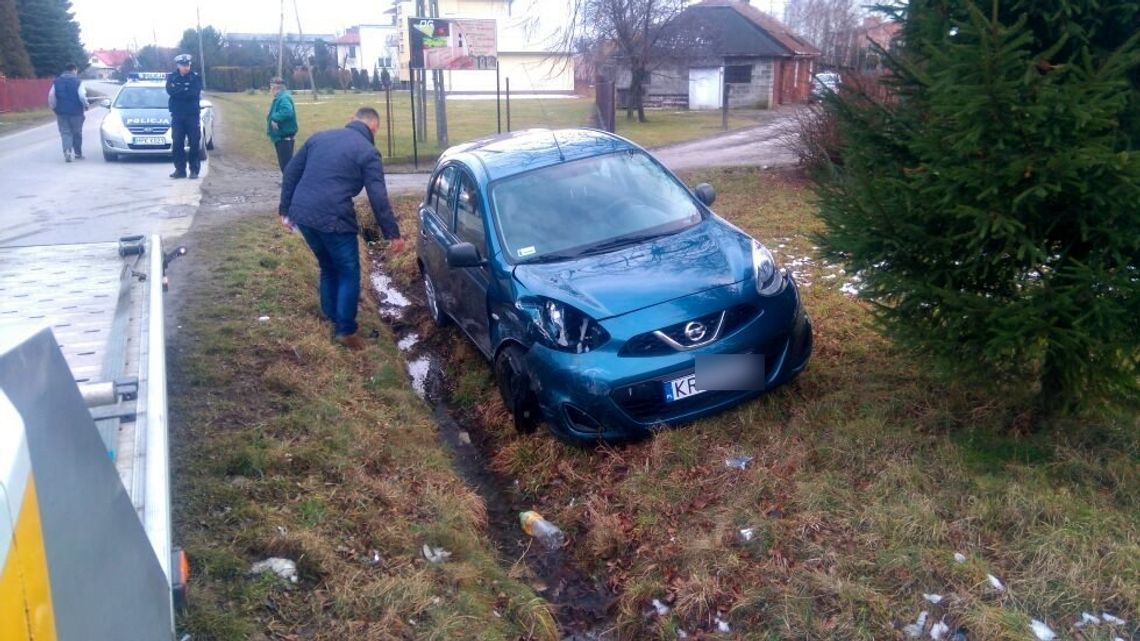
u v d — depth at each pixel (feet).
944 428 15.52
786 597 11.86
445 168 24.84
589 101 135.13
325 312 23.21
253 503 13.58
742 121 100.89
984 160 12.25
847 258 14.62
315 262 30.58
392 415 18.72
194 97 48.37
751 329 16.74
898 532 12.72
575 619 13.23
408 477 15.87
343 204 21.54
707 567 13.02
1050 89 11.39
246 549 12.42
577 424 16.61
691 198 21.15
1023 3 12.53
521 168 21.39
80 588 6.09
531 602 12.70
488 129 86.07
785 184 43.37
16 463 5.24
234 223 34.76
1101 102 11.40
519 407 17.93
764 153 58.29
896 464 14.28
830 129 40.65
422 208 26.63
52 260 17.71
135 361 11.41
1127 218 11.91
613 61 97.55
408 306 29.35
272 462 14.89
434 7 68.03
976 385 15.05
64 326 13.10
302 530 12.93
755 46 135.74
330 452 15.58
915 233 13.28
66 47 230.48
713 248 18.29
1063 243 13.08
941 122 12.91
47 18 223.10
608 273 17.57
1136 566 11.49
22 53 193.67
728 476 15.21
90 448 6.75
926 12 13.87
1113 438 14.28
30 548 5.31
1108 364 12.60
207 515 13.26
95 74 366.22
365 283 30.27
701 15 122.93
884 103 14.69
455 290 22.50
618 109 121.60
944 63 12.61
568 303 16.74
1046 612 11.19
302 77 213.87
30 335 6.25
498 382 19.04
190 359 19.47
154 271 15.72
